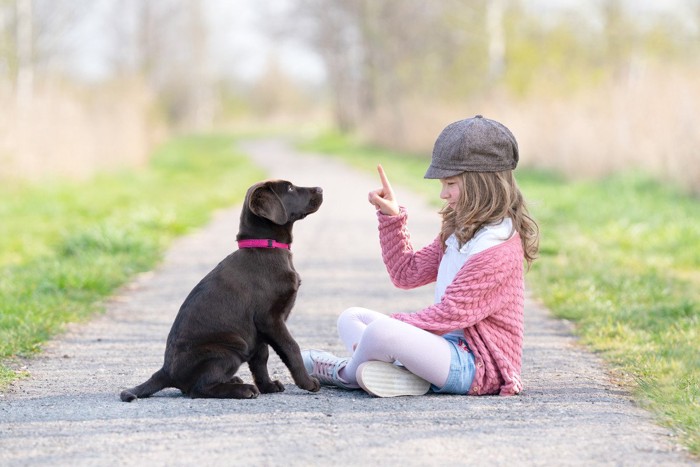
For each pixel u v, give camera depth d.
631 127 22.12
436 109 36.97
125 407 5.24
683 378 5.93
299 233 15.00
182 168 35.19
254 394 5.42
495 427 4.74
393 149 41.72
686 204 17.16
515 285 5.46
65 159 25.44
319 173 30.81
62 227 15.97
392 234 6.03
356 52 56.16
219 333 5.38
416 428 4.73
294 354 5.55
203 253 12.99
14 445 4.51
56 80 28.31
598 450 4.37
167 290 10.11
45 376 6.26
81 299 9.31
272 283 5.50
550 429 4.71
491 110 30.89
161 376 5.47
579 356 6.84
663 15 34.00
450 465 4.14
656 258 12.07
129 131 33.16
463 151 5.35
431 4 46.75
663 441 4.52
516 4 36.03
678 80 20.11
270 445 4.45
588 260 11.56
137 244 12.92
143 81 36.94
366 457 4.26
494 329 5.44
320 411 5.09
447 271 5.61
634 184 19.69
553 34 33.78
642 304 8.77
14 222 16.66
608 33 33.62
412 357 5.28
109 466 4.17
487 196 5.38
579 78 28.17
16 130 22.56
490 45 36.22
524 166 26.75
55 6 32.94
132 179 27.83
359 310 5.91
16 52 29.66
